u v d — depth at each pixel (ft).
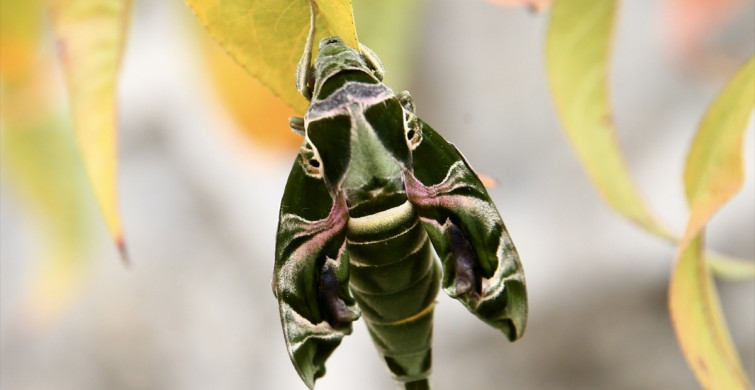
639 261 2.67
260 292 2.98
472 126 2.77
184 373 2.93
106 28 1.04
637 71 2.69
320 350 0.98
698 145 1.00
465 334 2.76
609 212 2.73
